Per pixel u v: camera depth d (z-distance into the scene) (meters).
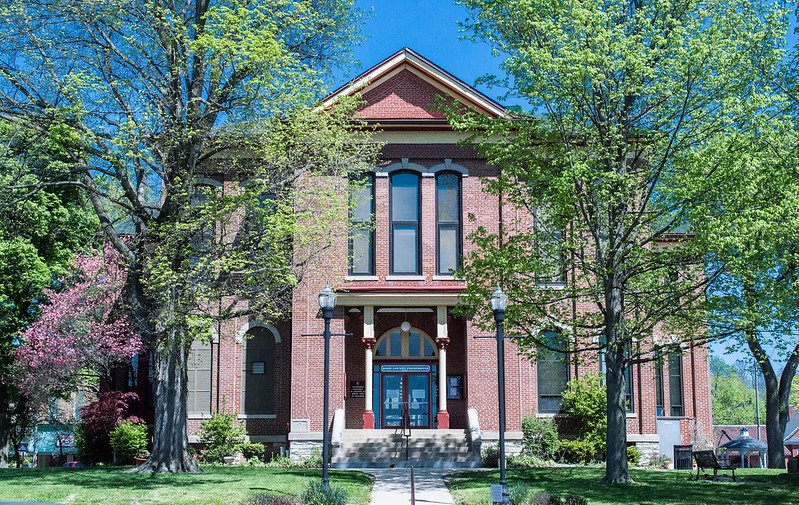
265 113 24.19
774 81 22.73
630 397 33.44
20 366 32.44
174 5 25.91
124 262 26.84
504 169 23.72
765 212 20.30
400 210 34.00
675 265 22.61
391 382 35.28
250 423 33.59
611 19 22.61
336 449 30.83
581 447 31.61
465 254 33.16
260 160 27.53
